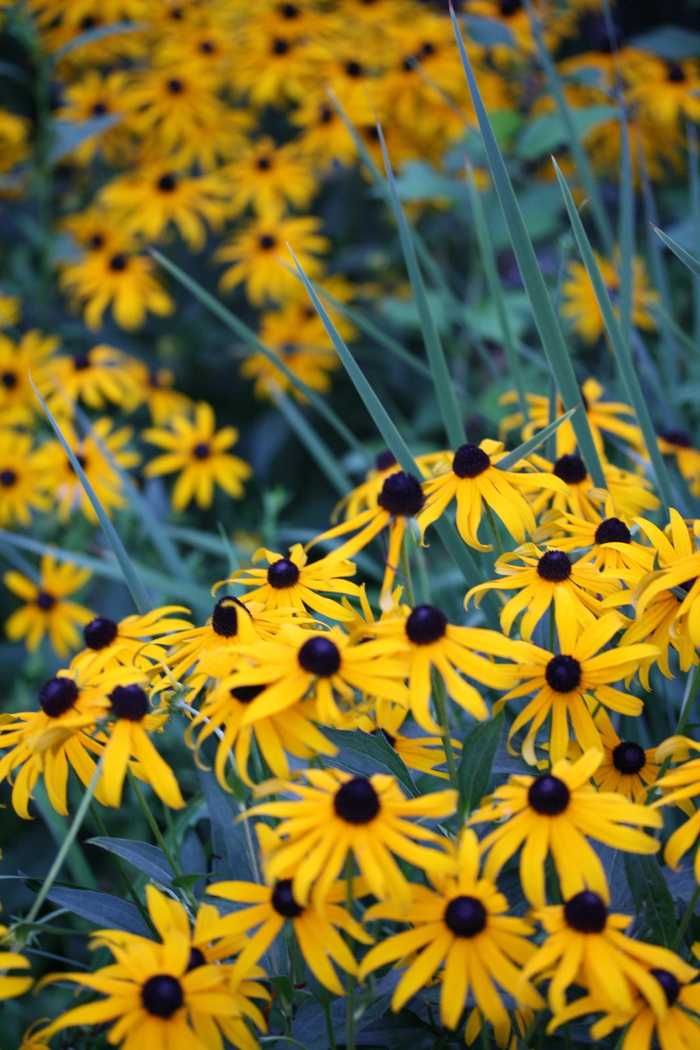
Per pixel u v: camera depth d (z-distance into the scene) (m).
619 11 2.48
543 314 0.96
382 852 0.75
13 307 1.92
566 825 0.76
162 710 0.82
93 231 2.04
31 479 1.58
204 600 1.18
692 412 1.50
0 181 2.12
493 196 1.74
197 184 2.06
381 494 0.87
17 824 1.36
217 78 2.19
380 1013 0.82
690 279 1.96
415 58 2.01
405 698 0.77
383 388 2.14
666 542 0.85
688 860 0.84
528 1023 0.81
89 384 1.74
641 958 0.74
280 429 2.02
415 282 1.02
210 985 0.76
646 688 0.84
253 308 2.26
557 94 1.25
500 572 0.87
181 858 0.95
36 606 1.48
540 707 0.82
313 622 0.84
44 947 1.11
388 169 1.02
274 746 0.78
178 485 1.69
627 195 1.11
